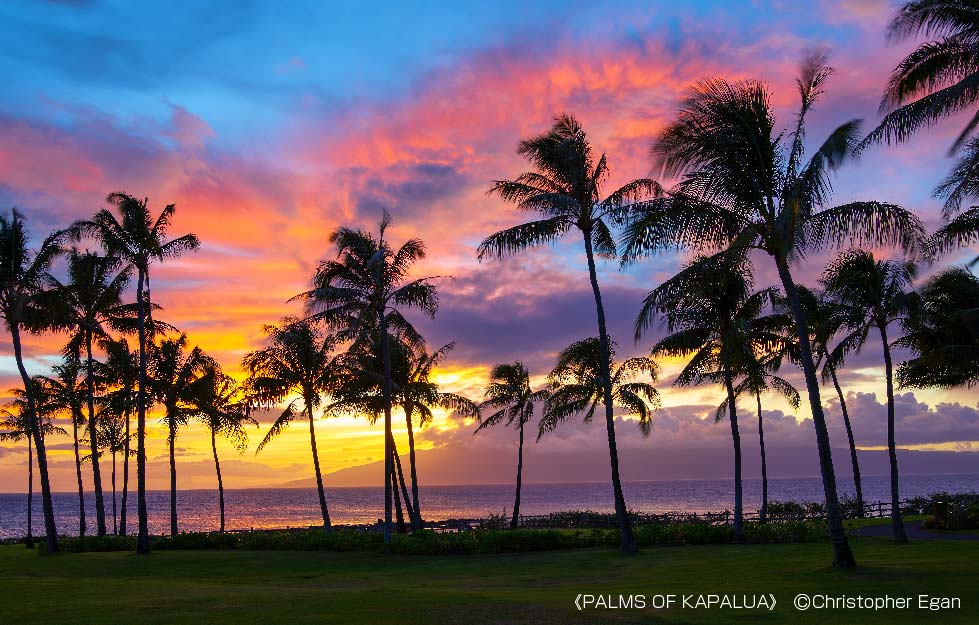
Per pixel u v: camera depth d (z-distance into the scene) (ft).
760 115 65.26
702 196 67.97
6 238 107.55
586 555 83.71
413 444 137.49
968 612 39.17
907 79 57.00
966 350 98.22
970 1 52.95
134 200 104.58
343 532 114.62
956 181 63.93
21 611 47.65
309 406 128.16
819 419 61.72
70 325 125.29
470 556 89.25
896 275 87.35
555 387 129.39
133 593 57.36
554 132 87.86
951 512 110.52
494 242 86.69
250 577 75.41
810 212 61.16
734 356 98.63
